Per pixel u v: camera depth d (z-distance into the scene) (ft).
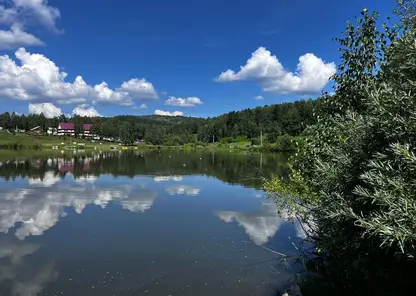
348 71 23.52
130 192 63.62
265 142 262.26
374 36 22.13
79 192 61.93
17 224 39.50
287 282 24.53
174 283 24.75
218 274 26.30
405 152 10.75
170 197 59.31
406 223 10.64
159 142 408.67
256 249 31.86
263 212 47.75
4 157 154.51
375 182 12.28
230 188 71.10
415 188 11.12
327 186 16.93
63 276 25.75
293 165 28.35
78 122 433.89
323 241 19.81
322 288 22.12
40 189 64.44
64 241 33.86
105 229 38.19
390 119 12.56
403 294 14.85
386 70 16.71
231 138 388.78
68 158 162.50
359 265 16.80
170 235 36.27
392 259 14.67
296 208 26.96
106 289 23.73
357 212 14.83
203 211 48.08
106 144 395.55
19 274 25.96
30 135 377.09
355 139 15.25
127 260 29.09
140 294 23.08
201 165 131.44
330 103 24.99
